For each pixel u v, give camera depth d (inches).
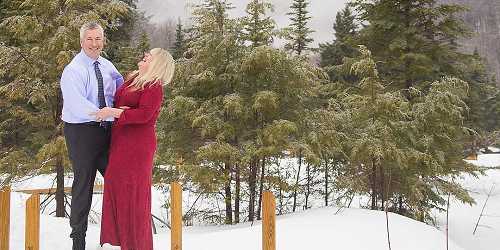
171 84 433.7
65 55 359.6
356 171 438.9
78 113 150.3
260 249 238.5
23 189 545.0
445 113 438.6
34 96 375.2
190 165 401.1
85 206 158.9
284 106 422.3
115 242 154.7
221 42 399.2
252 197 425.1
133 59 562.9
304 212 367.2
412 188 423.5
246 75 410.6
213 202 484.4
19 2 443.8
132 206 153.1
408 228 315.0
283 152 424.2
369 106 412.8
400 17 548.1
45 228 201.2
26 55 386.0
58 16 385.4
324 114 423.8
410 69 526.9
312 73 414.9
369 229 302.5
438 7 539.8
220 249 238.2
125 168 152.8
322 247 263.3
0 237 151.8
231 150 389.4
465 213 632.4
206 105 406.3
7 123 446.3
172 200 173.8
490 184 853.8
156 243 224.2
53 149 370.6
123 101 153.0
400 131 422.3
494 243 491.8
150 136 156.3
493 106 1513.3
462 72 569.9
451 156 473.4
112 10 395.2
